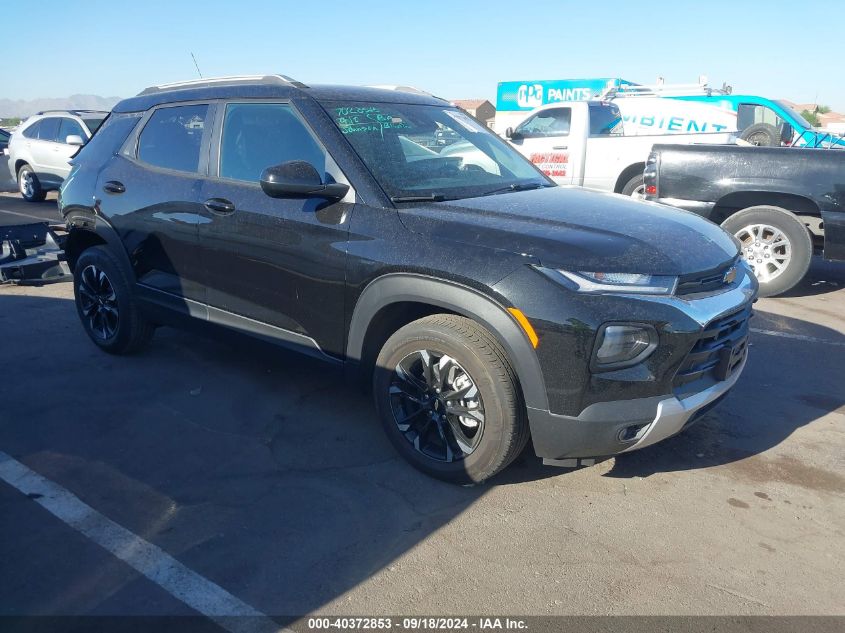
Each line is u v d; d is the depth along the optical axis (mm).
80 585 2723
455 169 3965
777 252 7012
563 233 3125
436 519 3172
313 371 3871
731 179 6906
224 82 4379
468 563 2881
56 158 13352
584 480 3521
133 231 4621
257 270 3896
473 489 3422
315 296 3652
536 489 3434
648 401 2963
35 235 7379
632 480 3535
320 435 3947
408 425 3535
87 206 4953
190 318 4422
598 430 2982
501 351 3105
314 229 3594
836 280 8016
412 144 3943
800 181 6656
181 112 4508
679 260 3070
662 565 2891
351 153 3627
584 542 3029
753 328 6070
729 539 3072
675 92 12367
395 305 3426
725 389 3332
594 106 11023
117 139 4938
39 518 3150
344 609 2617
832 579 2828
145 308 4730
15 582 2734
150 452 3742
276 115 3957
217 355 5156
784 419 4254
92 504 3260
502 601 2668
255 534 3047
